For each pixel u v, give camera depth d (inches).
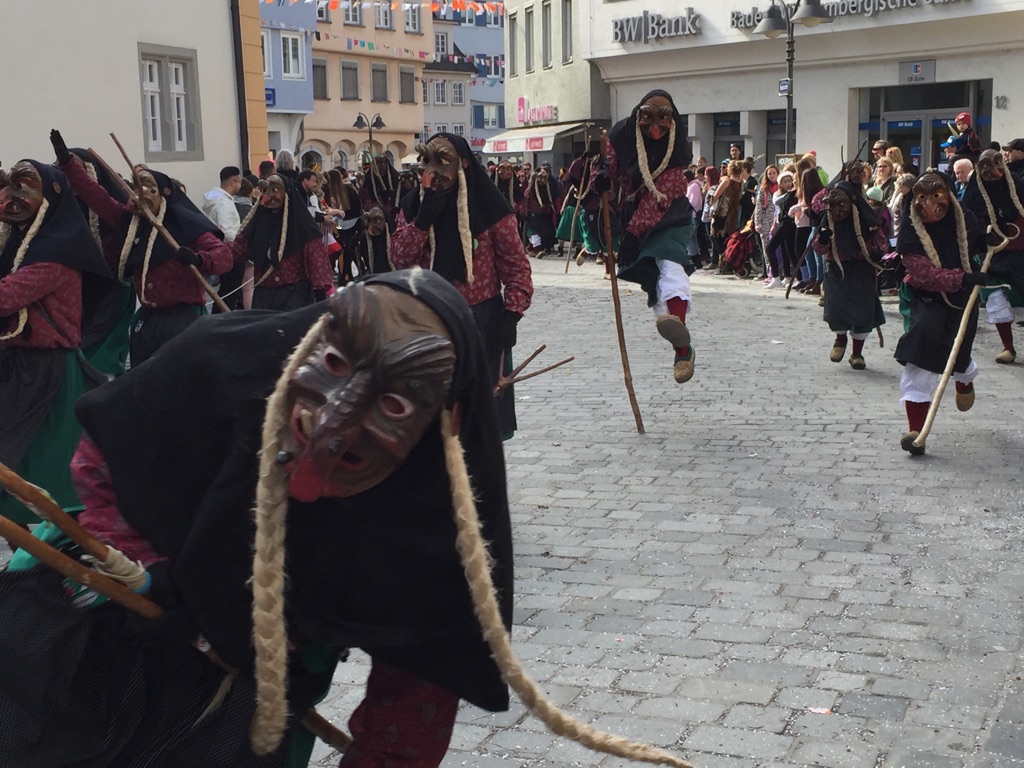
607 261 330.6
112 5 607.2
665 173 317.4
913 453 300.0
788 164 718.5
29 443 230.1
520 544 240.4
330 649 97.0
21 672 89.4
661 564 225.5
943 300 301.4
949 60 1035.9
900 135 1103.0
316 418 76.5
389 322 77.8
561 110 1491.1
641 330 553.6
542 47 1544.0
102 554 85.9
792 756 151.1
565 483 286.0
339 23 2053.4
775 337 517.3
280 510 80.0
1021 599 202.8
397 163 2245.3
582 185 697.0
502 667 83.4
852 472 287.6
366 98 2148.1
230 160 708.0
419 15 2223.2
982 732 155.9
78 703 91.3
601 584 215.8
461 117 2596.0
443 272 248.1
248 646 89.5
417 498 87.1
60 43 577.0
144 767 92.0
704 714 163.2
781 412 359.6
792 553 229.5
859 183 423.2
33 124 563.5
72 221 233.1
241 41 707.4
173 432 87.8
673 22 1239.5
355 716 97.7
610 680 175.0
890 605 201.3
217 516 85.9
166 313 277.1
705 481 283.1
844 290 424.8
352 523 88.1
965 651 181.9
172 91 664.4
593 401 385.4
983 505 257.8
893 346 488.1
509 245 247.3
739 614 199.2
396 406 77.2
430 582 89.4
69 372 232.7
